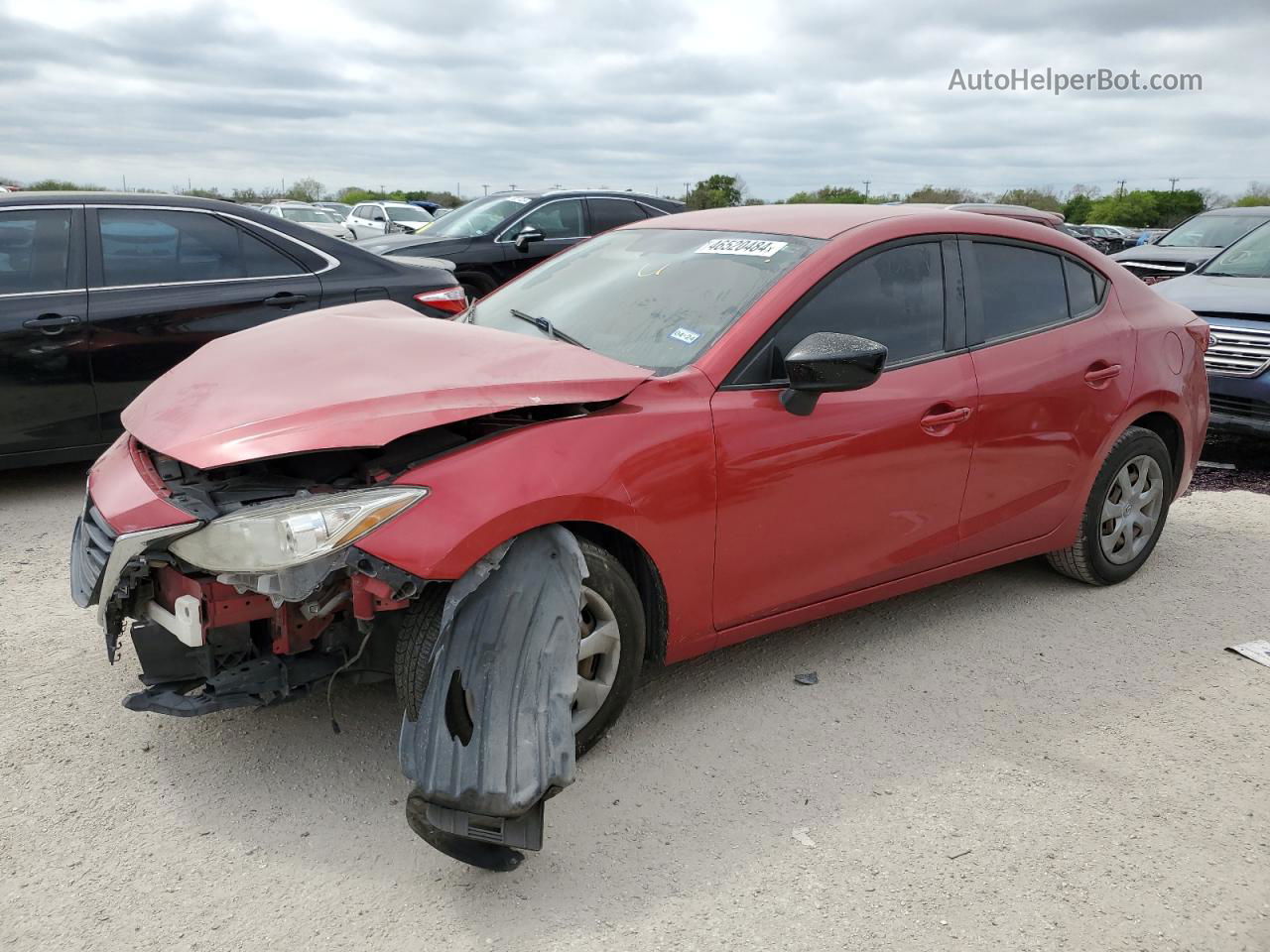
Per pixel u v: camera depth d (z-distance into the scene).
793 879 2.53
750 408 3.10
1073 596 4.40
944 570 3.82
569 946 2.28
